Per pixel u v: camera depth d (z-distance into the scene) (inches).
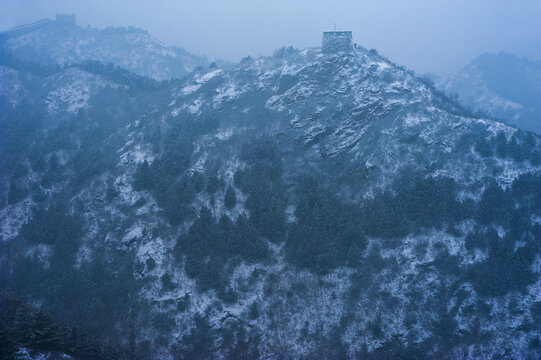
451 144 5684.1
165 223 5315.0
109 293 4771.2
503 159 5433.1
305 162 5905.5
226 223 5083.7
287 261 4909.0
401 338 4360.2
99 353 3597.4
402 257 4785.9
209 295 4739.2
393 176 5442.9
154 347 4414.4
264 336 4488.2
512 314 4379.9
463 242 4822.8
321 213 5059.1
